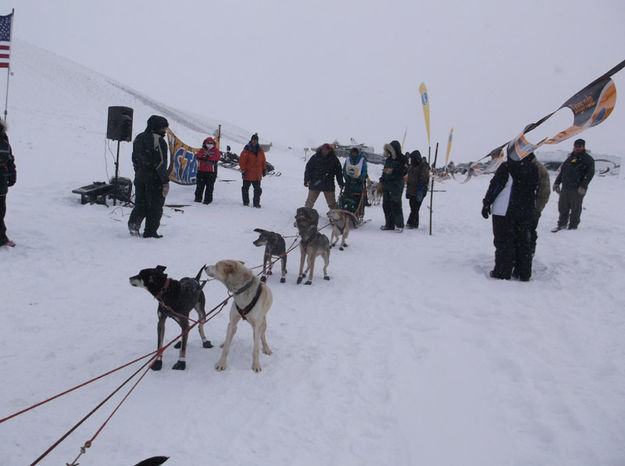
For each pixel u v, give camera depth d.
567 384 3.47
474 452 2.81
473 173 7.98
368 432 3.10
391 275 7.04
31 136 14.31
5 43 9.53
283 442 2.98
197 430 3.08
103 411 3.26
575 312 4.95
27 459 2.73
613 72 4.69
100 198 9.77
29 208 8.61
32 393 3.42
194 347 4.39
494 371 3.79
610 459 2.59
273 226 10.16
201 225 9.52
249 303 3.89
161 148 7.78
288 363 4.13
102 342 4.33
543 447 2.79
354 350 4.38
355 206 10.89
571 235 8.86
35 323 4.54
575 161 9.28
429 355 4.19
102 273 6.14
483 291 5.95
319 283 6.64
